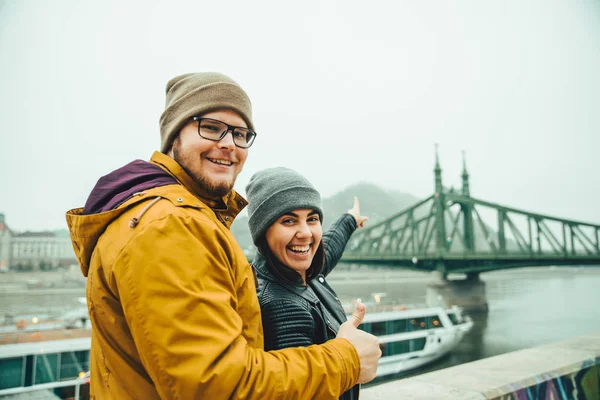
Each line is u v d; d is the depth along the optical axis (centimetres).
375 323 1744
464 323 3041
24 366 1091
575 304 5684
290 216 146
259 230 148
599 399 292
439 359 1991
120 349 101
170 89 131
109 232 98
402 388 237
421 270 5419
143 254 90
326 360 102
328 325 145
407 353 1806
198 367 85
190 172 119
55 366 1127
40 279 7281
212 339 88
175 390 86
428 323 2069
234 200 135
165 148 125
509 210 4994
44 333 1992
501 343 2947
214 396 86
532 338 3228
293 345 129
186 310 88
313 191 153
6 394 1053
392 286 7356
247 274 112
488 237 5144
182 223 94
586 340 358
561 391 264
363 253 5812
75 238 107
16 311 3600
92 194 110
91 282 102
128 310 90
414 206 5866
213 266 97
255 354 97
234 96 120
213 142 118
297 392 95
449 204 5569
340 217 236
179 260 91
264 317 135
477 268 4891
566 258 4475
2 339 1881
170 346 86
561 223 4688
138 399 100
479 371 265
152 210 97
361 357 108
